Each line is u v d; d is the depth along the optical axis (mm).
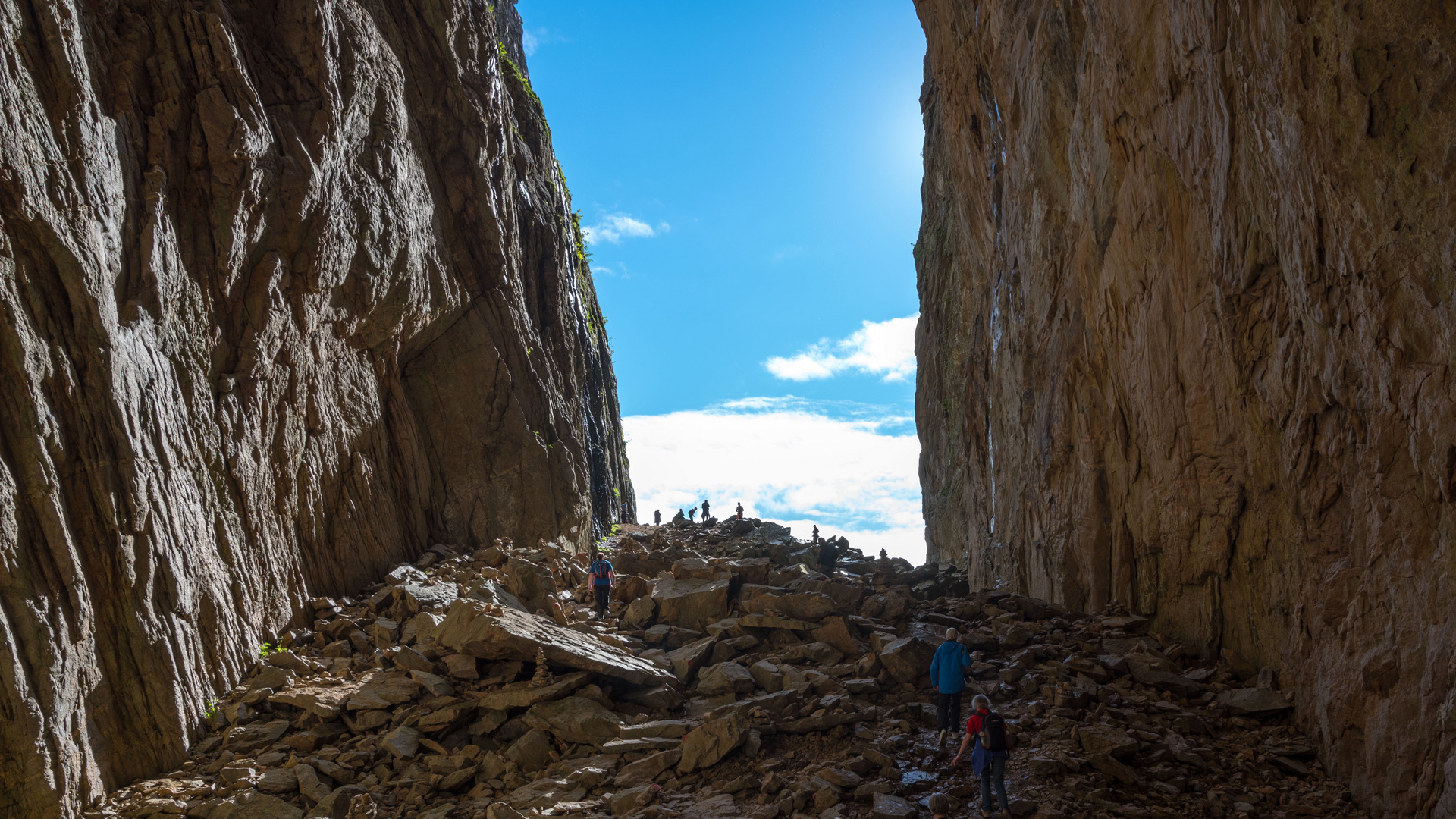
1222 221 12547
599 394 38375
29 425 11039
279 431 16609
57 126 11992
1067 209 19562
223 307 15555
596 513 34750
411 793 11500
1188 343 14172
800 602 17078
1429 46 8117
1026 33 21141
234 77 15922
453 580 19141
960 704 12367
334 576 17719
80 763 10875
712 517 44375
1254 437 12578
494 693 13586
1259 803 9812
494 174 26781
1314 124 9641
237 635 14148
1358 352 9594
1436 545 8578
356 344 19922
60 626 10859
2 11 11391
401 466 21094
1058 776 10477
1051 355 19891
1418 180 8383
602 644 15836
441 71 24391
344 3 19891
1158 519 15148
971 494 30531
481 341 24141
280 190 16781
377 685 13945
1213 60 12133
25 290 11320
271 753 12109
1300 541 11148
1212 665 13664
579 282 37219
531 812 10695
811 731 12406
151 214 13688
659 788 10984
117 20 14492
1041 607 17438
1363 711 9555
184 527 13297
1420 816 8398
